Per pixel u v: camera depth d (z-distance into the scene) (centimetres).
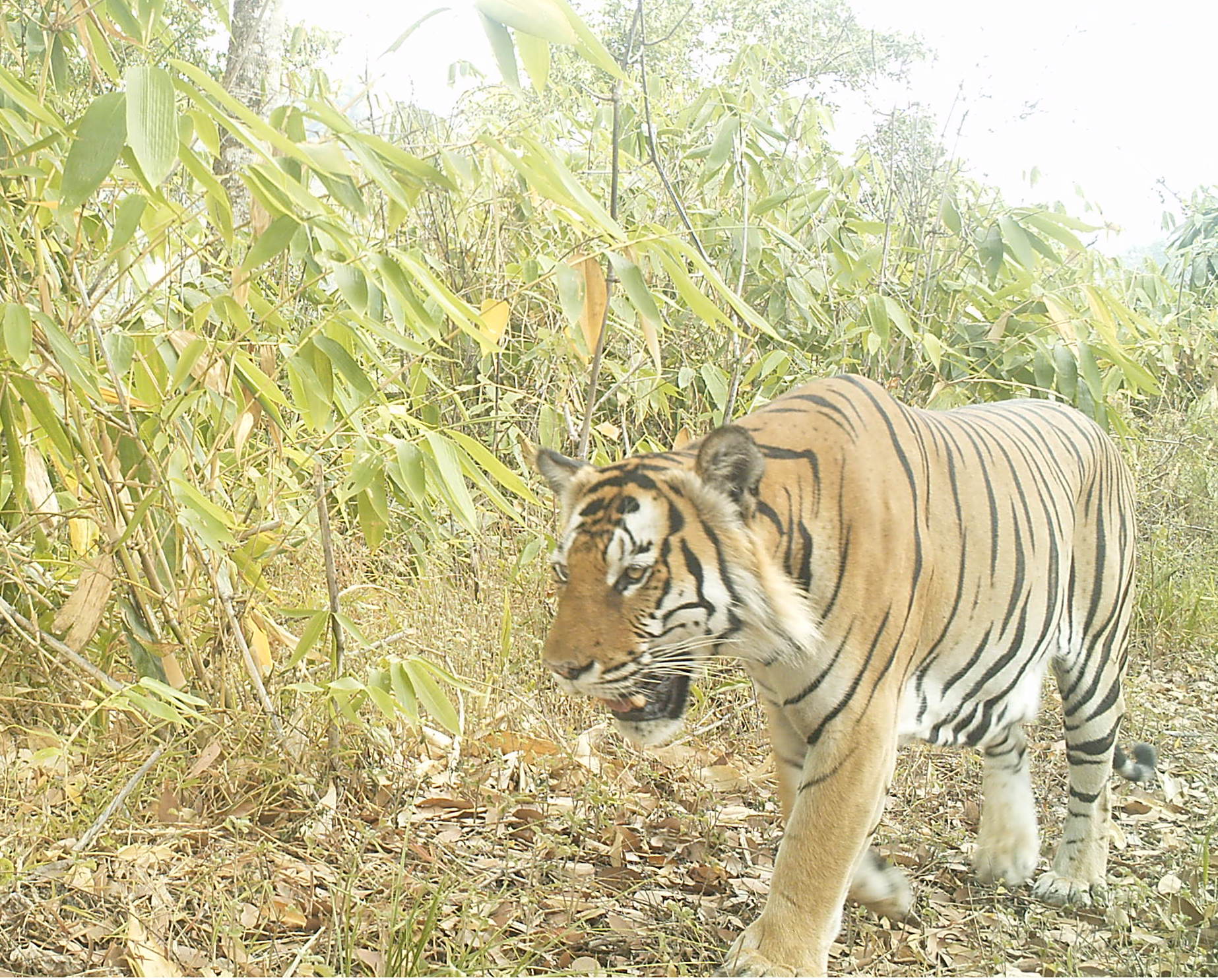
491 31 314
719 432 304
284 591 496
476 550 556
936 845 424
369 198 468
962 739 379
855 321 646
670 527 310
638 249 422
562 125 672
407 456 392
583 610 313
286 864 365
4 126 313
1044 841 450
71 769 397
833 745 323
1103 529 424
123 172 381
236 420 421
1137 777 437
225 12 447
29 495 414
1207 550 747
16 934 313
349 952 305
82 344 413
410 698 383
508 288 605
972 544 358
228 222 312
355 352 454
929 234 695
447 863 377
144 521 402
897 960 354
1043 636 392
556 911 361
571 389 593
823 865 319
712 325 412
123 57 536
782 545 318
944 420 384
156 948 311
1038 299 660
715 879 391
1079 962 352
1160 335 787
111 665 436
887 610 326
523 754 454
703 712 516
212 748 395
